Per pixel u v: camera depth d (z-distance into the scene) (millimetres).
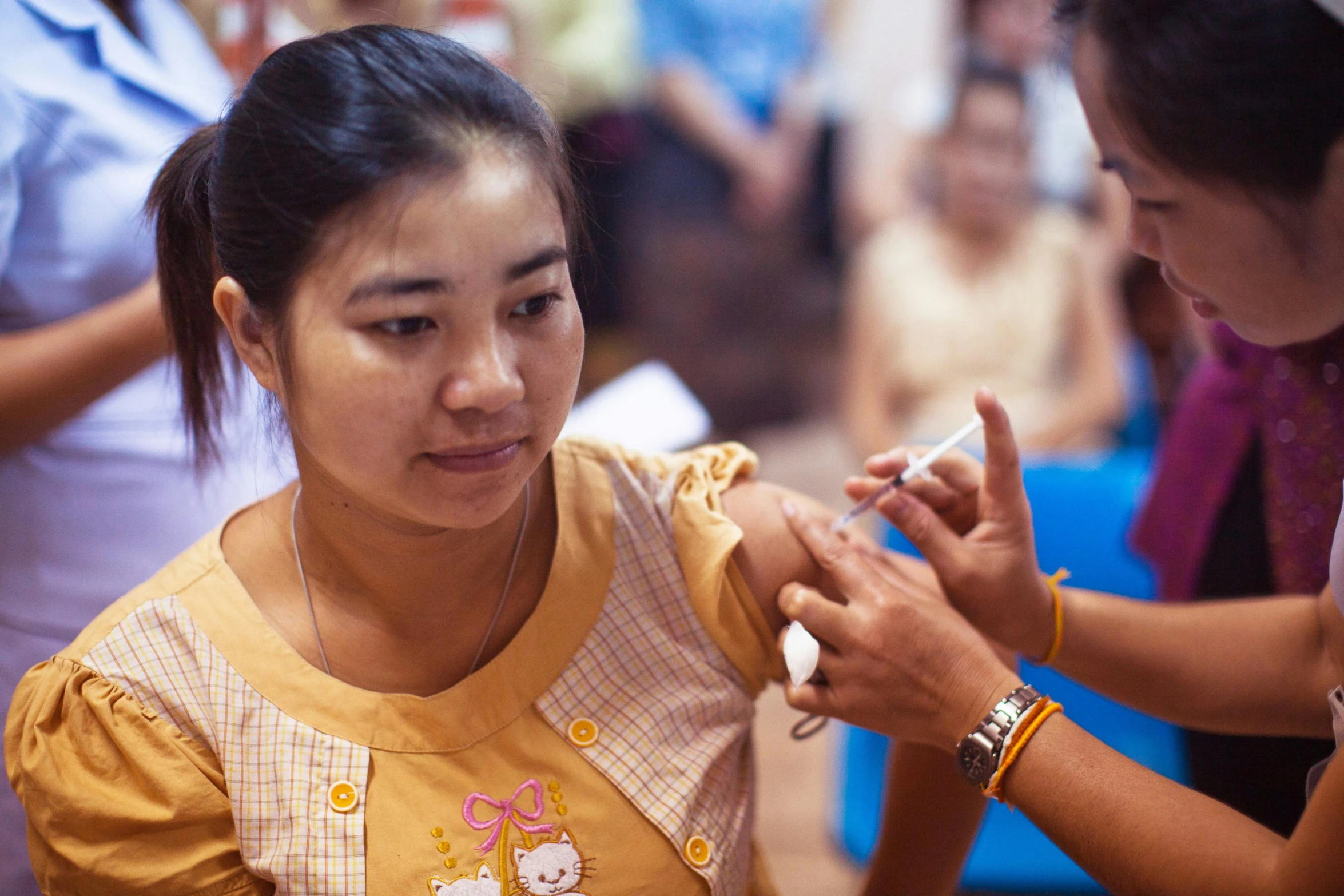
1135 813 838
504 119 739
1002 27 3129
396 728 847
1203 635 1048
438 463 769
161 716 841
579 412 1940
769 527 973
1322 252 846
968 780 909
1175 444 1468
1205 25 797
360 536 851
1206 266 890
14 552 1245
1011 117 2463
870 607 923
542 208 746
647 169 4012
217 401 946
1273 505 1232
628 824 871
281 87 750
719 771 931
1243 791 1363
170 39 1400
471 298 729
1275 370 1207
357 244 717
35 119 1145
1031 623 1041
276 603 887
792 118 4074
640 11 3896
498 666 876
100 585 1273
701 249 4105
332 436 764
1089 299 2547
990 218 2500
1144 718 1786
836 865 1989
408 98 719
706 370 4047
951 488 1070
